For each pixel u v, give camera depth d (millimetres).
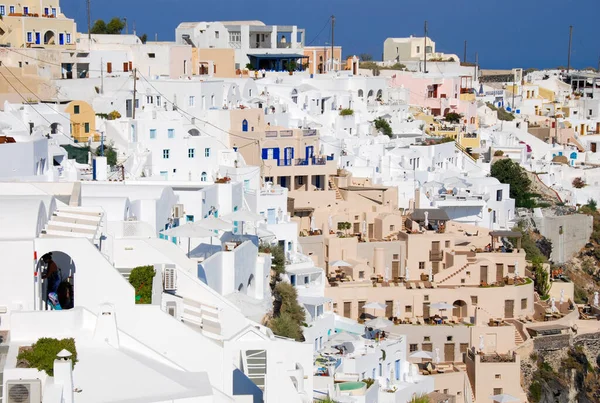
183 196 86688
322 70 193375
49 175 88688
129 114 127250
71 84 128125
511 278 114875
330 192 121812
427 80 191500
